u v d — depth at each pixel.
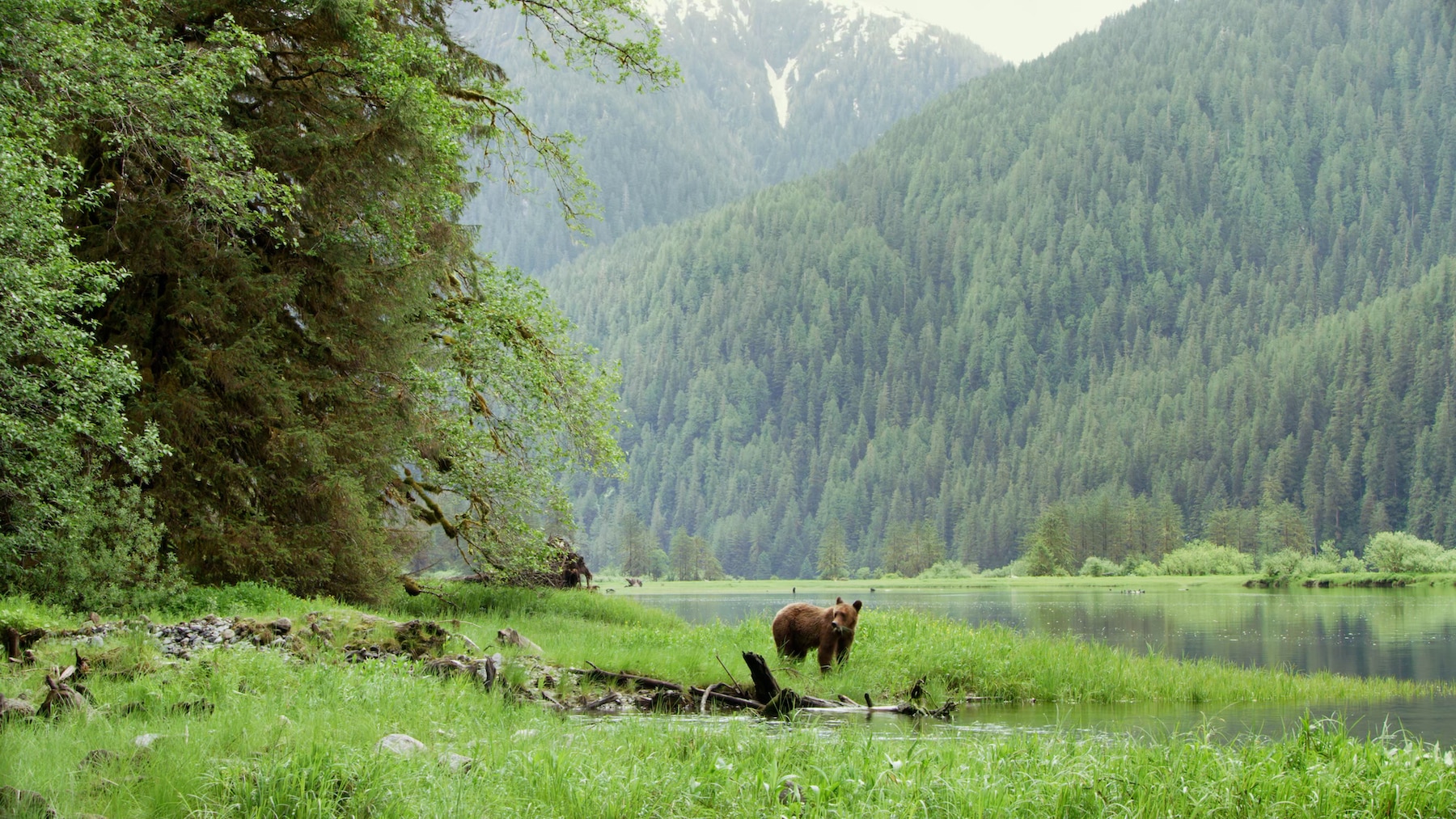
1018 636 20.62
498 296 22.94
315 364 19.06
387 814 6.20
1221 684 16.09
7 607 12.11
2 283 12.42
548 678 13.47
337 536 18.20
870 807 6.88
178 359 16.81
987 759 8.41
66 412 13.45
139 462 14.29
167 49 15.21
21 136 13.75
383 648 13.57
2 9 12.53
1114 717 13.28
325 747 6.90
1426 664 22.69
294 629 13.41
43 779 6.42
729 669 14.98
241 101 19.02
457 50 23.16
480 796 6.64
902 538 166.50
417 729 8.72
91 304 14.85
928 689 14.73
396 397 19.59
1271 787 7.75
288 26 18.86
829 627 15.45
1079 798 7.41
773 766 7.71
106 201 16.83
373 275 19.28
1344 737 9.14
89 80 14.22
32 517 14.02
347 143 18.66
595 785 7.01
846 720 12.58
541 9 23.19
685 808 6.98
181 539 16.73
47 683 8.87
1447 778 7.87
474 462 22.78
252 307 17.52
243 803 6.21
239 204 15.88
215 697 9.41
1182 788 7.57
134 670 10.66
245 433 17.61
